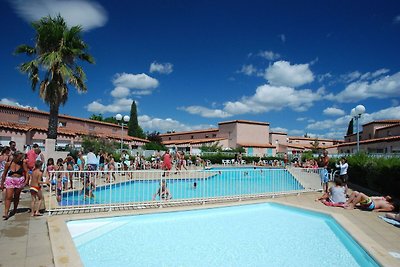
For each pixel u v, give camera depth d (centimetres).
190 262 590
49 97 1870
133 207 928
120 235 748
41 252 525
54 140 1777
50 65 1800
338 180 1061
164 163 1422
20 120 3105
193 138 6034
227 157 3872
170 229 807
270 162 3872
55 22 1930
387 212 922
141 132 6788
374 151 2912
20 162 770
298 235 771
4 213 767
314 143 6397
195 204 1015
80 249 651
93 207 872
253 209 1059
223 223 877
